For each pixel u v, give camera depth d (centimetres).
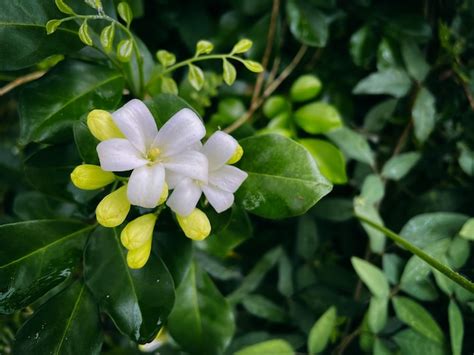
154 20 25
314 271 24
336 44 25
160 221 20
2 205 28
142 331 19
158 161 17
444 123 24
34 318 19
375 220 23
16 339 19
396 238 22
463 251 22
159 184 16
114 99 20
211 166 17
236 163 19
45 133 19
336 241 25
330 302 23
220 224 19
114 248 19
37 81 20
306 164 19
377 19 24
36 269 19
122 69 21
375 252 23
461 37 24
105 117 17
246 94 25
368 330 22
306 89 24
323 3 24
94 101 20
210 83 24
